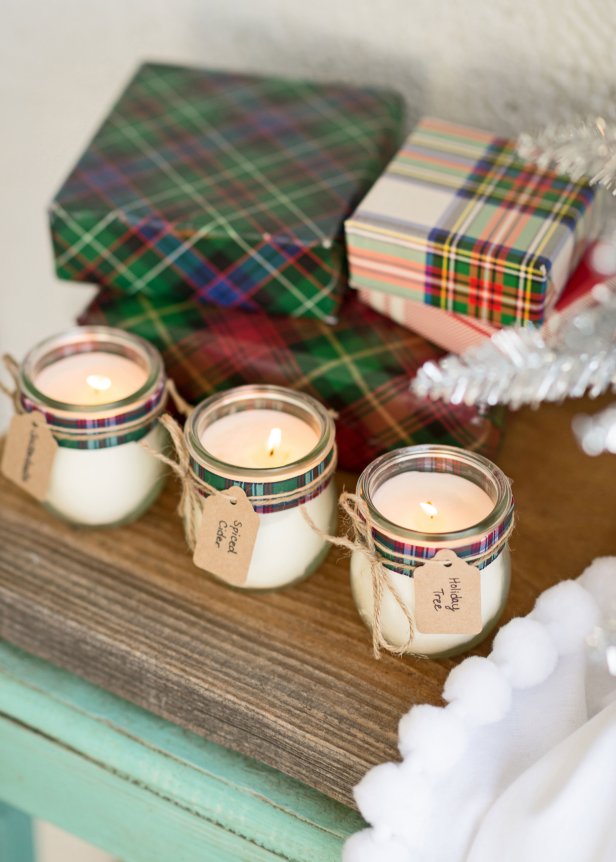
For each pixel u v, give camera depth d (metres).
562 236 0.90
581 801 0.78
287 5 1.05
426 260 0.91
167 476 0.96
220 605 0.91
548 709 0.84
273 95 1.05
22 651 0.94
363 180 0.97
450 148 0.98
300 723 0.85
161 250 0.96
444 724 0.81
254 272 0.95
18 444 0.91
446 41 1.02
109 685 0.91
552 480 0.97
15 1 1.13
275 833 0.86
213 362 0.96
